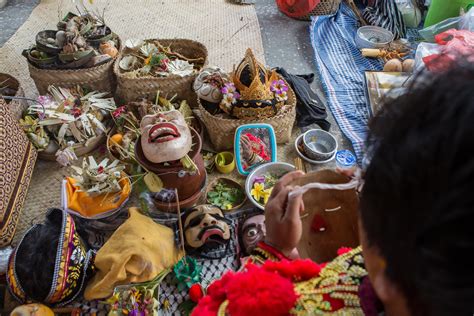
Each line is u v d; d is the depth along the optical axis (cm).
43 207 155
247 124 159
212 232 129
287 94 173
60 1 271
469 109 27
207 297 57
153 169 132
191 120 176
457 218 26
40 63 175
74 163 169
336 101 201
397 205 29
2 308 124
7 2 268
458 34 191
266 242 71
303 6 250
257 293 48
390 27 241
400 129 30
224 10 267
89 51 175
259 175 156
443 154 27
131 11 263
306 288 50
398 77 196
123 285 119
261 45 238
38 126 164
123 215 146
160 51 195
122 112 174
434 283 28
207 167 165
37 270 113
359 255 52
